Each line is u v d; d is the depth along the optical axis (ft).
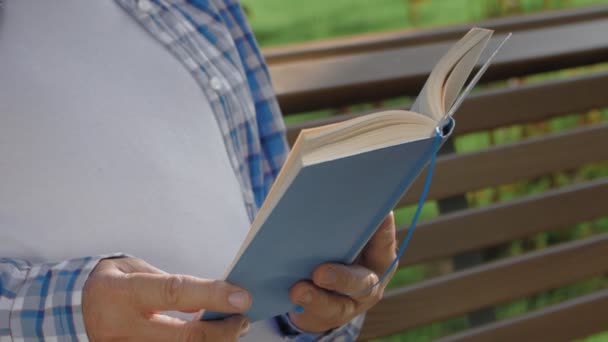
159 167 4.32
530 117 7.80
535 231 7.71
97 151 4.18
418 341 10.37
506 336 7.59
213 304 3.50
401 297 7.12
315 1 16.42
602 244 8.03
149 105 4.42
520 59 7.91
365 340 6.93
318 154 3.10
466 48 3.61
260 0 16.38
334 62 7.27
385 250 4.38
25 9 4.26
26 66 4.16
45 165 4.06
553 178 12.19
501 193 12.00
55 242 4.04
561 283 7.82
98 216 4.11
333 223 3.58
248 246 3.37
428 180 3.52
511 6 12.46
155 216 4.25
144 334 3.67
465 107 7.55
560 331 7.84
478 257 7.59
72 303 3.67
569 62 8.25
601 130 8.07
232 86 4.90
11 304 3.76
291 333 4.79
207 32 4.91
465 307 7.37
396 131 3.32
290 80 7.02
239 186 4.76
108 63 4.37
